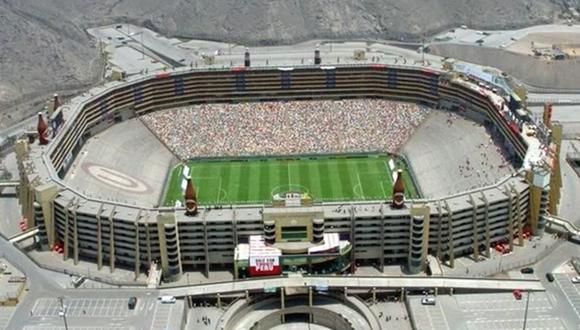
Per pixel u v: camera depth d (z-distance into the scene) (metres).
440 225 193.00
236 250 192.12
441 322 163.88
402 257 198.38
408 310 171.12
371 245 196.00
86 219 195.38
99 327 164.50
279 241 192.50
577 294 172.62
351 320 169.50
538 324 162.00
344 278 178.12
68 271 191.25
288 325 176.50
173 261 192.25
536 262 190.50
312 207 192.62
